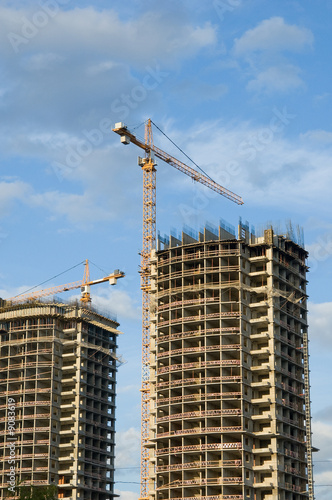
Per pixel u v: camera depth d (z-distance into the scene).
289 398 175.25
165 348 177.12
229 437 164.62
